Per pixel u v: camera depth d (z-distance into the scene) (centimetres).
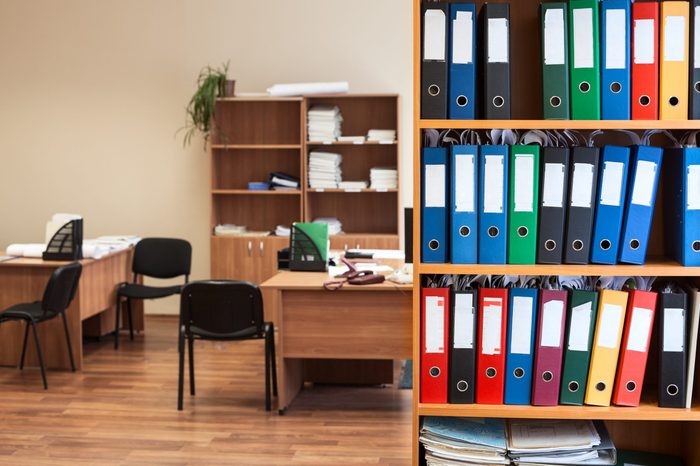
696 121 240
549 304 254
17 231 796
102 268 637
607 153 248
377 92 743
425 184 251
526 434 268
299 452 424
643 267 247
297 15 748
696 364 267
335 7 743
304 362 557
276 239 722
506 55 244
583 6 243
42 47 780
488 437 264
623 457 292
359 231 745
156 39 766
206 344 672
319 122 709
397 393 538
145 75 770
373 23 740
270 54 754
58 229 597
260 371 587
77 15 774
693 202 248
